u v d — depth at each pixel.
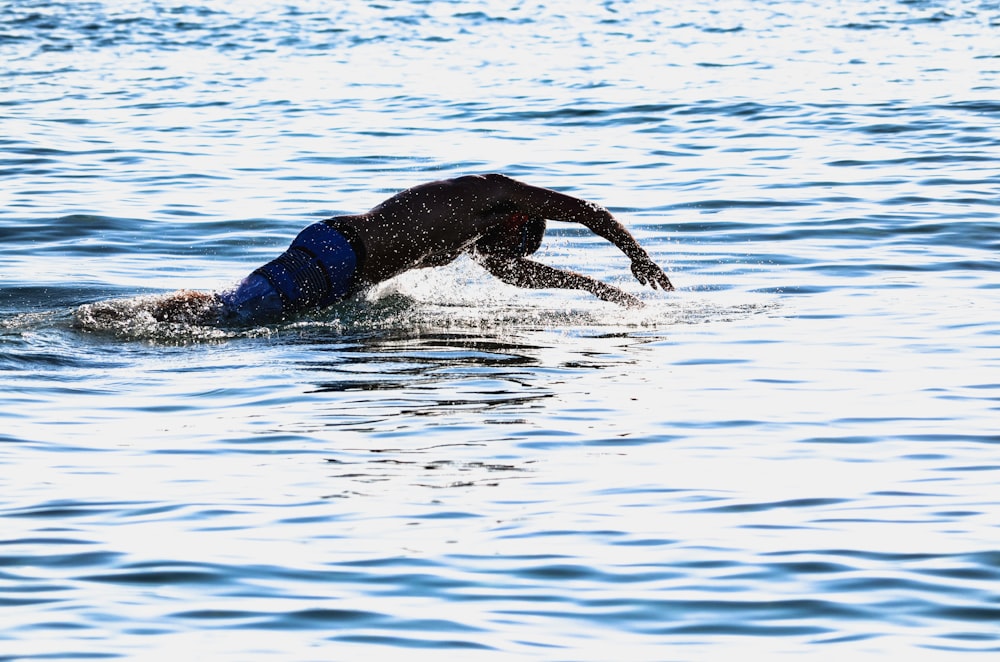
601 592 19.97
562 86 86.62
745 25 120.19
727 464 25.70
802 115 73.69
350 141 69.12
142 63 102.31
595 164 62.72
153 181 59.41
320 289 38.00
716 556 21.20
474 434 27.62
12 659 17.92
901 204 52.62
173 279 43.94
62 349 34.62
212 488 24.47
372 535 22.14
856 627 18.83
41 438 27.48
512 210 38.78
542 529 22.38
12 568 20.78
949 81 83.19
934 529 22.20
